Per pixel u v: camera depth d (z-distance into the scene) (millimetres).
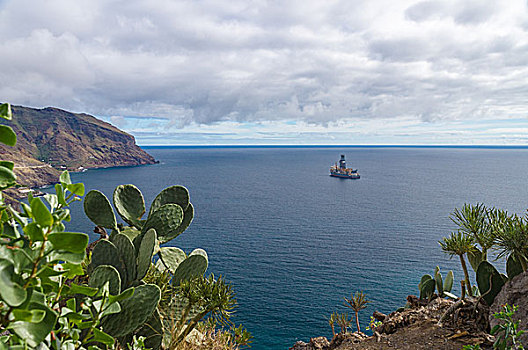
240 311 30734
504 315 2195
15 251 768
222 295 2293
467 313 3014
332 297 35031
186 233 60281
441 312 3268
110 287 1739
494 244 2820
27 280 773
